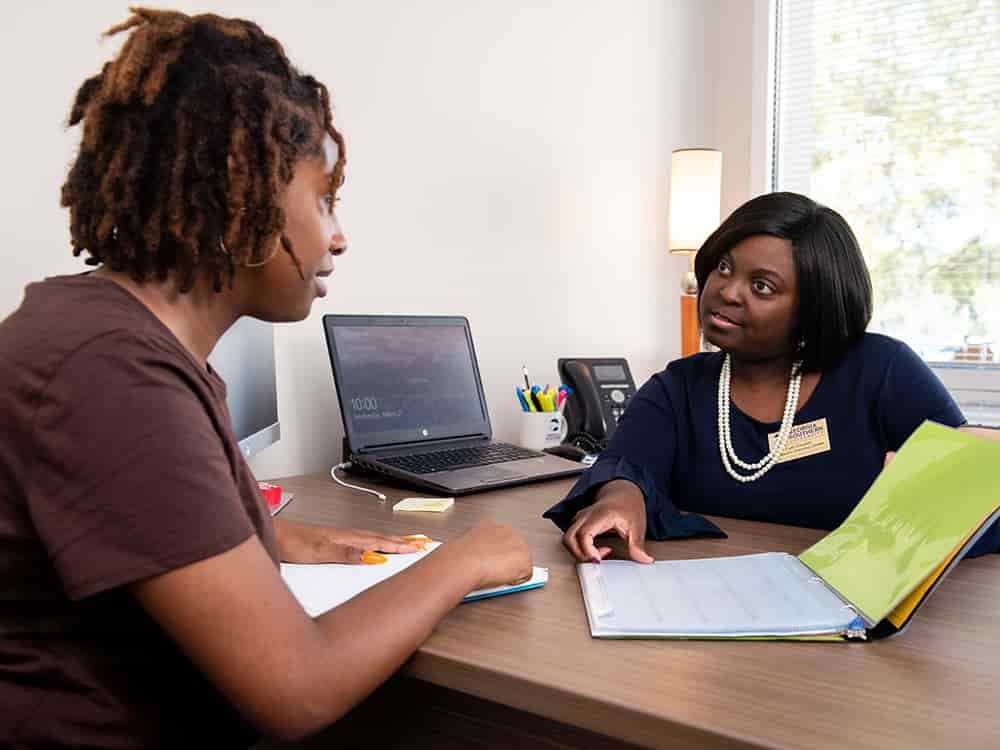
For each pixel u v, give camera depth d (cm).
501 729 92
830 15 271
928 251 257
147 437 60
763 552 106
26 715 63
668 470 137
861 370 130
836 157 271
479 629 81
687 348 243
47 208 127
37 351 61
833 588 88
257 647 61
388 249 186
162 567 59
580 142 234
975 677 70
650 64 258
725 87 284
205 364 76
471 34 201
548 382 228
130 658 66
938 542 79
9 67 122
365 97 179
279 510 130
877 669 71
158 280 71
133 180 67
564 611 86
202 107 67
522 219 218
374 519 126
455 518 126
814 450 129
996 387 247
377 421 161
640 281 259
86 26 131
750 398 134
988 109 246
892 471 100
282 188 71
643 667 72
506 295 214
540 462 163
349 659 66
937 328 256
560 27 225
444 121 196
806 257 122
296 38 165
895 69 260
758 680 69
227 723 72
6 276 123
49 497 59
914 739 59
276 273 74
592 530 103
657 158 263
